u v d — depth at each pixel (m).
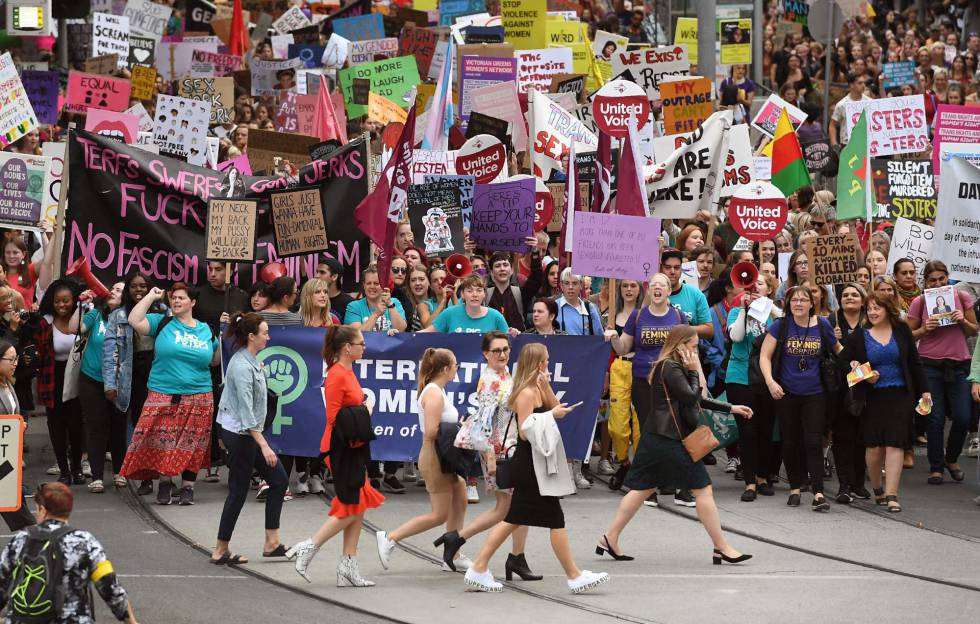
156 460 49.91
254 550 44.03
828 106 95.94
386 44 97.06
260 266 57.50
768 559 43.16
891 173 71.62
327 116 77.25
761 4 114.25
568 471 39.19
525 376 39.47
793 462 51.00
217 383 54.03
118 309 52.00
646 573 41.53
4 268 60.88
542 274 58.66
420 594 39.16
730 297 55.22
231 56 99.50
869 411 50.81
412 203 58.44
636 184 55.59
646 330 50.97
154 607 37.31
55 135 79.56
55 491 30.22
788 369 50.66
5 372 41.53
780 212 62.84
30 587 29.55
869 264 62.59
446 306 55.19
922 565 42.16
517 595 39.09
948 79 102.31
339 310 55.56
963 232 59.53
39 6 77.12
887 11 137.25
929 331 55.72
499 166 64.00
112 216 55.12
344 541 40.19
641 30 121.94
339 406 39.94
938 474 55.72
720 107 100.88
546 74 85.88
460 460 40.72
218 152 74.88
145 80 86.25
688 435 42.50
